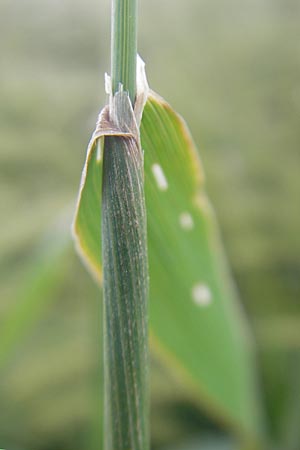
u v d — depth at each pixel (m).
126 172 0.08
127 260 0.08
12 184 0.37
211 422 0.26
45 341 0.29
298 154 0.38
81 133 0.41
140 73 0.08
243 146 0.38
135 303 0.08
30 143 0.38
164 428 0.26
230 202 0.33
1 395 0.27
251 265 0.30
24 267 0.31
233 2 0.46
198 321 0.14
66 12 0.45
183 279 0.13
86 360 0.27
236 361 0.16
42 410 0.26
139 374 0.08
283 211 0.33
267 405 0.24
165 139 0.09
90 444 0.23
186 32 0.45
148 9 0.46
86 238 0.09
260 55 0.41
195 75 0.41
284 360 0.26
